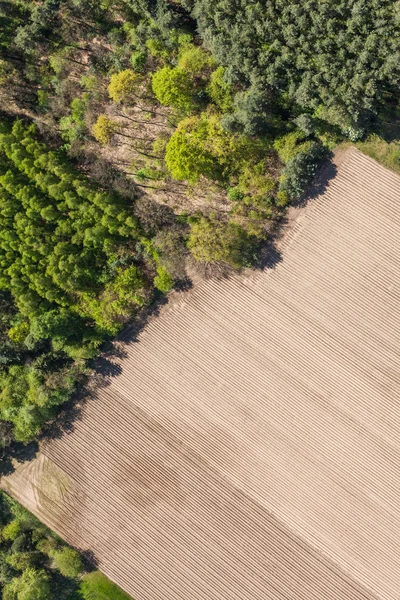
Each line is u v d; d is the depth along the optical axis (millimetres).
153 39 43188
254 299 44656
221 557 44438
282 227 44281
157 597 44875
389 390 42688
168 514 45344
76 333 45531
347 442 43156
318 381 43625
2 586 45500
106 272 44906
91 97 45312
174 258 44219
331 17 39250
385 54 38875
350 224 43312
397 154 42281
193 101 43500
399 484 42375
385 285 42812
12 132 45406
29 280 44844
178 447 45469
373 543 42594
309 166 42469
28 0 45500
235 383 44750
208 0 40594
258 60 41156
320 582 43031
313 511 43438
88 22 45000
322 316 43656
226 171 43531
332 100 40125
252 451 44375
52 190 44031
